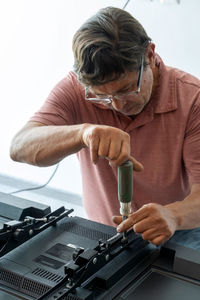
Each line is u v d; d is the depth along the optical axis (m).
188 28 2.12
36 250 0.94
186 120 1.19
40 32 2.60
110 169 1.33
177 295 0.82
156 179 1.29
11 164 3.06
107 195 1.39
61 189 2.88
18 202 1.12
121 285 0.85
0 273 0.88
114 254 0.91
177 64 2.22
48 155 1.10
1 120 2.98
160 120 1.21
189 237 1.19
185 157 1.22
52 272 0.86
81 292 0.80
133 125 1.23
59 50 2.58
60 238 0.99
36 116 1.24
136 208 1.38
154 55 1.08
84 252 0.85
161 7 2.14
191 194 1.16
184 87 1.22
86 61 0.90
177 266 0.89
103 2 2.33
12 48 2.74
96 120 1.29
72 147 1.03
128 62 0.89
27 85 2.78
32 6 2.56
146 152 1.26
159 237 0.96
